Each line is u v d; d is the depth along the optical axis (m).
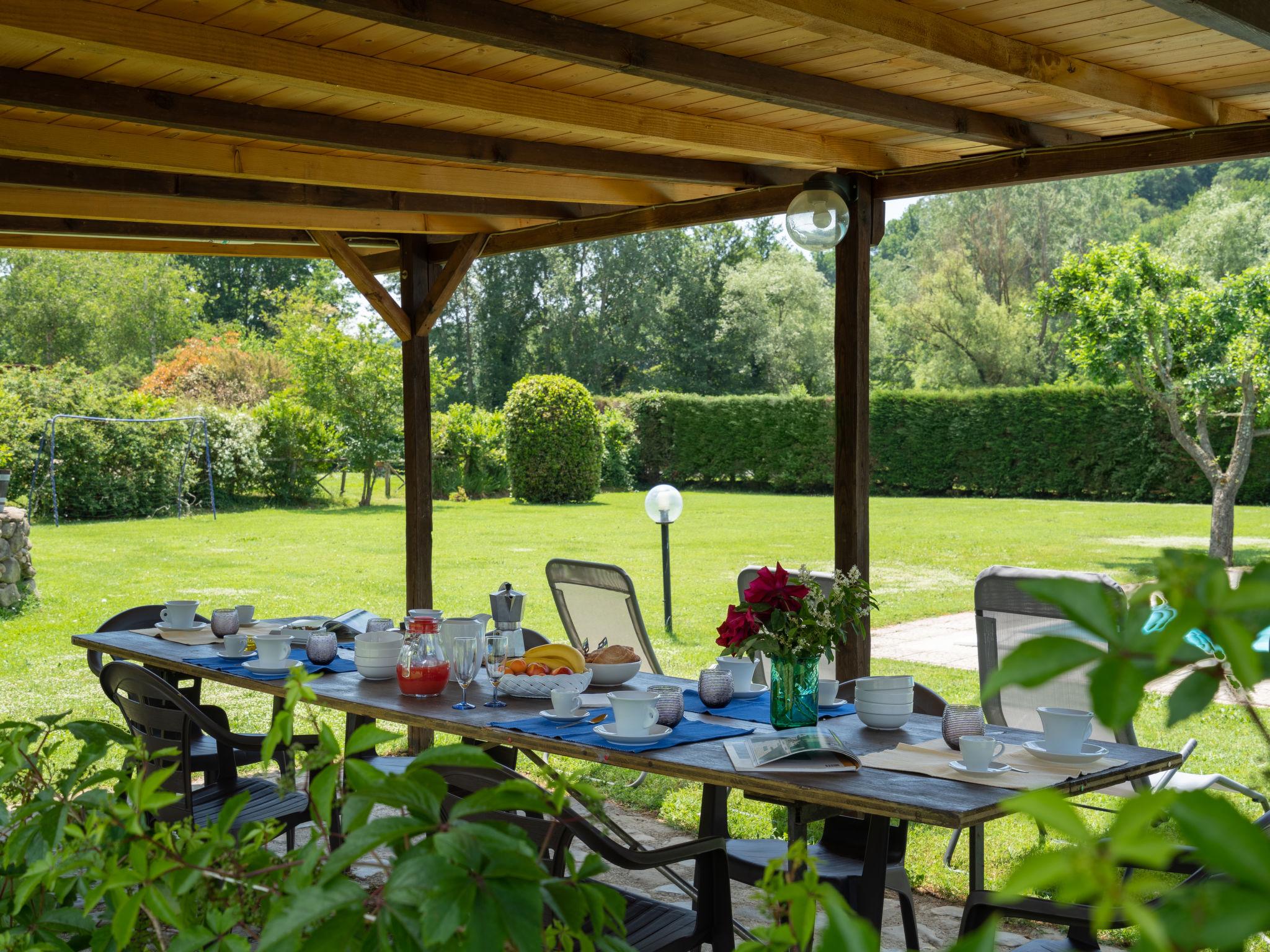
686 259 29.41
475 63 3.23
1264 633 0.56
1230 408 12.63
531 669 3.33
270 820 1.12
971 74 3.09
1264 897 0.44
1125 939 3.16
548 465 19.97
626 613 4.64
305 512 18.92
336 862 0.81
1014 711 3.66
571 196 5.04
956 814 2.11
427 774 0.92
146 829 1.11
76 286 28.22
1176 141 4.02
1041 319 25.39
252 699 6.38
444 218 5.89
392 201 5.18
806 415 21.66
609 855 2.16
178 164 4.13
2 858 1.29
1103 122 4.07
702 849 2.31
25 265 27.67
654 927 2.42
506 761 3.42
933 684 6.82
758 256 29.50
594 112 3.65
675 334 29.23
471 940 0.76
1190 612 0.49
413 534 6.16
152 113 3.43
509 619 3.73
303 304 24.25
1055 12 2.88
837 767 2.46
